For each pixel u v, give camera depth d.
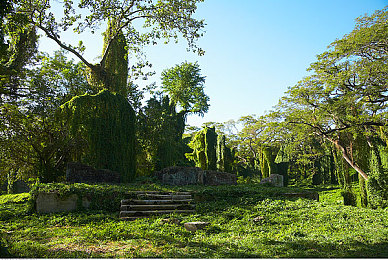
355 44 23.86
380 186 20.00
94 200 11.52
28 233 7.84
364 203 22.44
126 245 6.58
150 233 7.64
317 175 46.41
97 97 17.55
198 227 8.38
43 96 17.70
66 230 8.20
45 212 10.86
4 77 15.30
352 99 23.28
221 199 13.34
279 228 8.62
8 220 9.96
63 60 22.08
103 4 23.12
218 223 9.16
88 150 16.36
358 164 23.33
